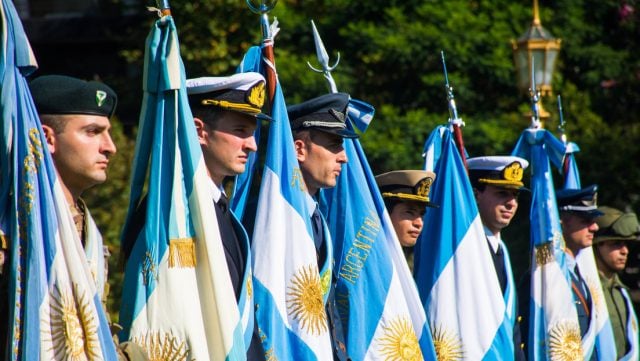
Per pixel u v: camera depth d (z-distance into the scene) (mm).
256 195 7602
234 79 6586
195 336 5977
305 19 17953
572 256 11320
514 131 17312
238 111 6605
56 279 5285
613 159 18484
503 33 18125
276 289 6957
